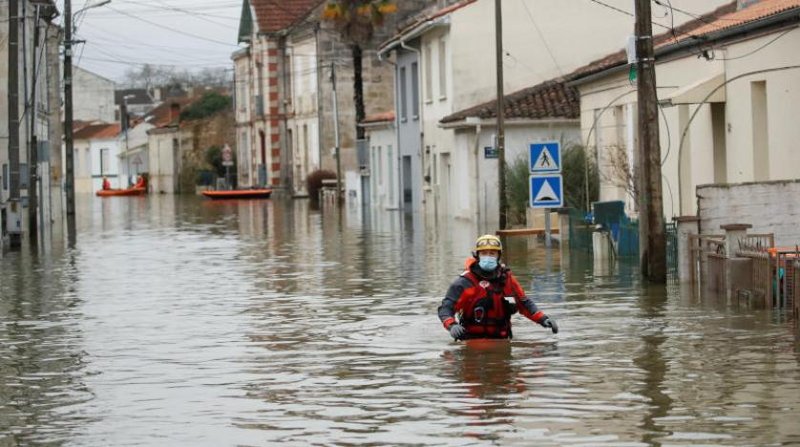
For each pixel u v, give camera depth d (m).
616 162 37.38
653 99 24.56
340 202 78.88
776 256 20.23
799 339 17.02
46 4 56.34
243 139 113.69
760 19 27.78
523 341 17.36
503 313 17.59
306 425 12.49
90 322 21.41
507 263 30.31
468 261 17.56
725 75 30.61
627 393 13.55
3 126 49.50
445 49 55.47
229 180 114.50
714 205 24.22
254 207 78.56
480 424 12.24
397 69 66.56
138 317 21.98
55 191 65.56
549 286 24.75
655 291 23.34
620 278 25.91
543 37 53.34
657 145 24.62
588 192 38.97
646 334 17.84
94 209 82.38
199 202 92.56
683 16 46.25
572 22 53.34
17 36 42.47
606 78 40.56
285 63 101.00
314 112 91.75
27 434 12.41
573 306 21.41
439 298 23.62
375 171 73.62
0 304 24.61
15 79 42.00
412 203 64.44
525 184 43.81
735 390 13.55
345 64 89.00
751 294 20.73
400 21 82.38
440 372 15.12
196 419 12.95
